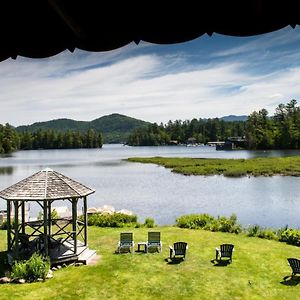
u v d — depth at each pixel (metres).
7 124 176.00
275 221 29.14
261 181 51.88
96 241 20.88
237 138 181.50
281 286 14.19
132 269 16.05
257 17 2.43
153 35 2.62
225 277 15.12
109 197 41.06
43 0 2.45
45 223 16.20
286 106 163.00
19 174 67.44
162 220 29.81
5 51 2.95
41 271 14.90
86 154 154.25
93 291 13.70
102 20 2.56
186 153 141.75
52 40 2.82
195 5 2.42
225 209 33.78
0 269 16.08
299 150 137.00
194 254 18.34
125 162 97.75
